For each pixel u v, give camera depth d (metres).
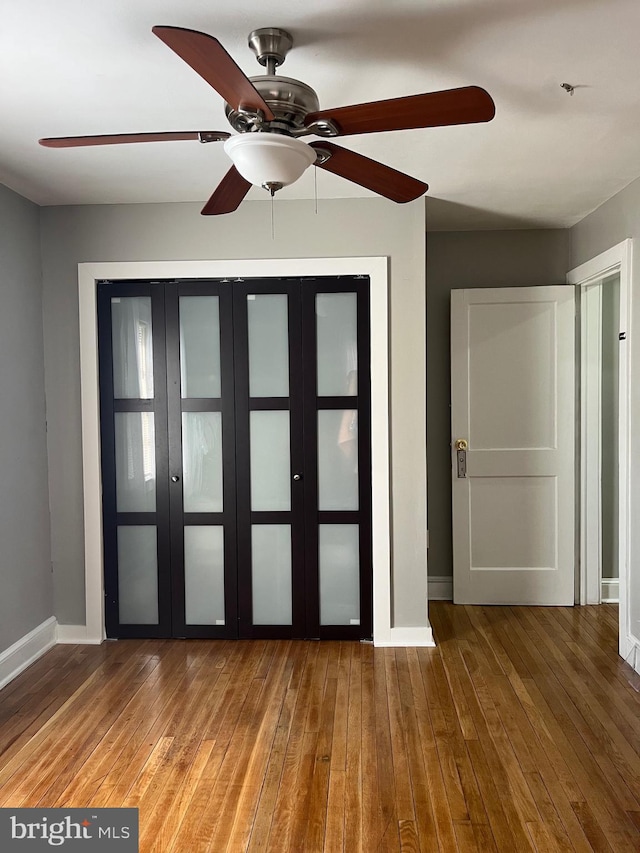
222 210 2.49
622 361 3.58
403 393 3.74
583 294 4.46
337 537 3.86
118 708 3.07
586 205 3.93
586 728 2.85
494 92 2.40
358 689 3.23
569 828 2.21
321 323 3.80
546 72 2.25
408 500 3.77
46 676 3.43
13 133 2.73
